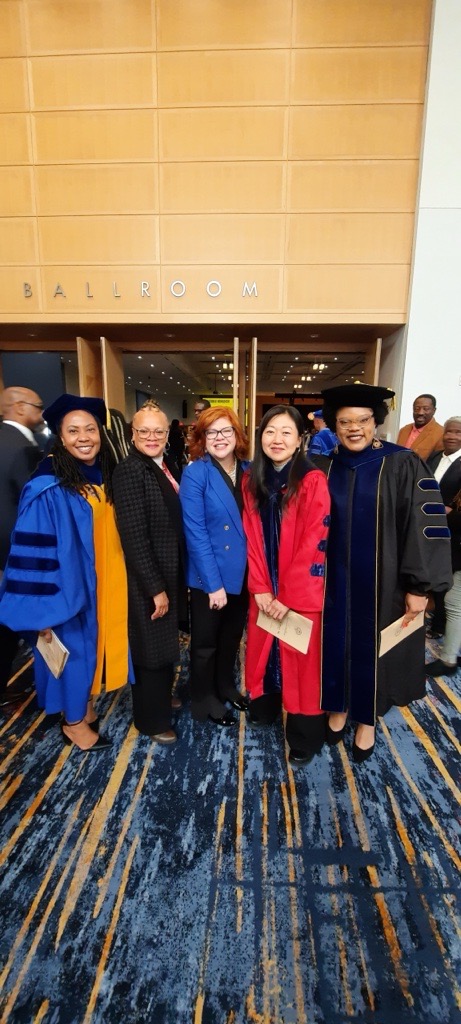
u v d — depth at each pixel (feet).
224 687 7.48
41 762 6.28
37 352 24.82
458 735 6.95
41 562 5.35
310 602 5.34
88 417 5.53
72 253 19.04
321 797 5.69
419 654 5.93
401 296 18.79
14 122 17.93
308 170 17.85
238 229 18.52
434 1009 3.62
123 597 6.20
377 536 5.36
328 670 5.75
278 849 4.98
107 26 16.85
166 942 4.08
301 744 6.09
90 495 5.71
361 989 3.75
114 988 3.75
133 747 6.57
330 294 18.92
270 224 18.42
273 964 3.91
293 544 5.46
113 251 18.95
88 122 17.80
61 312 19.57
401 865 4.81
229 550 6.08
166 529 5.85
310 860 4.85
